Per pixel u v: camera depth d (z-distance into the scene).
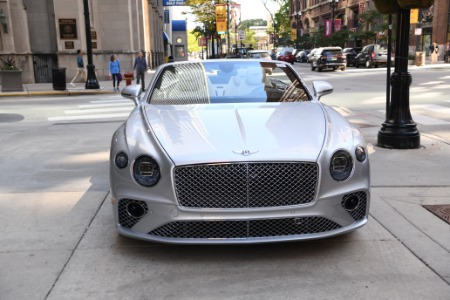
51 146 8.48
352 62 41.09
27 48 24.42
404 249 3.91
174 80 5.36
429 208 4.86
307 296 3.20
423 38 43.44
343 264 3.66
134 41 29.94
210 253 3.87
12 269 3.65
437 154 7.16
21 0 23.97
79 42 24.89
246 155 3.54
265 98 5.00
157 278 3.48
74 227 4.49
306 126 4.02
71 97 18.44
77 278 3.50
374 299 3.15
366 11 45.88
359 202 3.82
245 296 3.21
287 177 3.54
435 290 3.25
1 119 12.23
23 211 4.96
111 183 3.84
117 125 10.79
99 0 26.67
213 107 4.63
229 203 3.52
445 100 13.88
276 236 3.57
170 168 3.52
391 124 7.59
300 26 74.69
